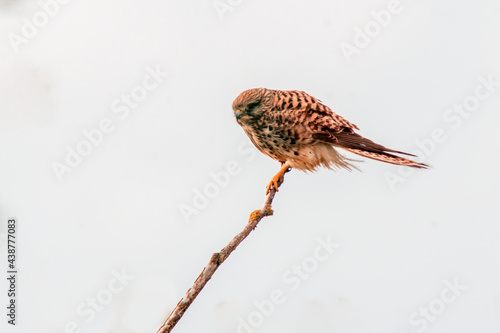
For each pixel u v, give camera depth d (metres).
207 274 5.76
